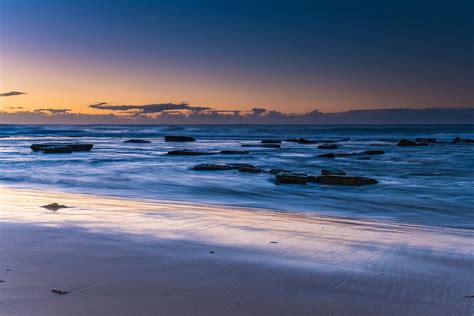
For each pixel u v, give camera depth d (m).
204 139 70.50
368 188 15.81
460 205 12.50
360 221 9.77
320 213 11.10
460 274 5.33
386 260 5.92
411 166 25.59
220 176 19.20
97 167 23.70
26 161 27.33
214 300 4.32
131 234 7.20
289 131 109.81
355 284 4.87
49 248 6.13
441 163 27.34
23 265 5.30
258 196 14.19
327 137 79.81
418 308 4.22
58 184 16.94
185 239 6.91
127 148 43.72
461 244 7.18
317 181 16.75
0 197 12.44
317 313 4.07
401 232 8.31
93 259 5.63
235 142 59.47
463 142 53.53
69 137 74.94
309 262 5.71
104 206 10.69
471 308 4.23
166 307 4.12
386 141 61.84
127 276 4.98
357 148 43.62
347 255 6.13
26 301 4.17
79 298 4.29
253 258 5.84
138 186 16.38
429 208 12.03
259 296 4.45
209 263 5.56
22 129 105.12
